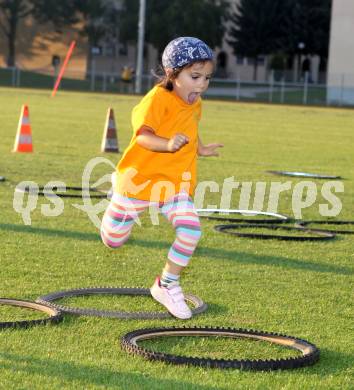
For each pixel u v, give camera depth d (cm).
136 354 766
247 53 10550
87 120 4138
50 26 11206
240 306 970
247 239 1387
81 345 794
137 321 888
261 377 725
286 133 3962
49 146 2794
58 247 1251
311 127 4497
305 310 963
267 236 1398
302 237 1403
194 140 884
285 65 10181
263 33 10425
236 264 1191
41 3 10806
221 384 703
